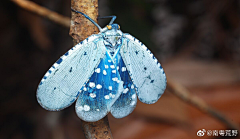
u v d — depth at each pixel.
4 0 0.34
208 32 0.61
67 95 0.18
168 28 0.60
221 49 0.62
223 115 0.32
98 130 0.19
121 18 0.50
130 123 0.36
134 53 0.19
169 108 0.37
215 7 0.61
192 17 0.63
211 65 0.56
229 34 0.61
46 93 0.18
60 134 0.35
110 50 0.19
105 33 0.19
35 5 0.24
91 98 0.19
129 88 0.19
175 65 0.55
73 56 0.18
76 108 0.18
